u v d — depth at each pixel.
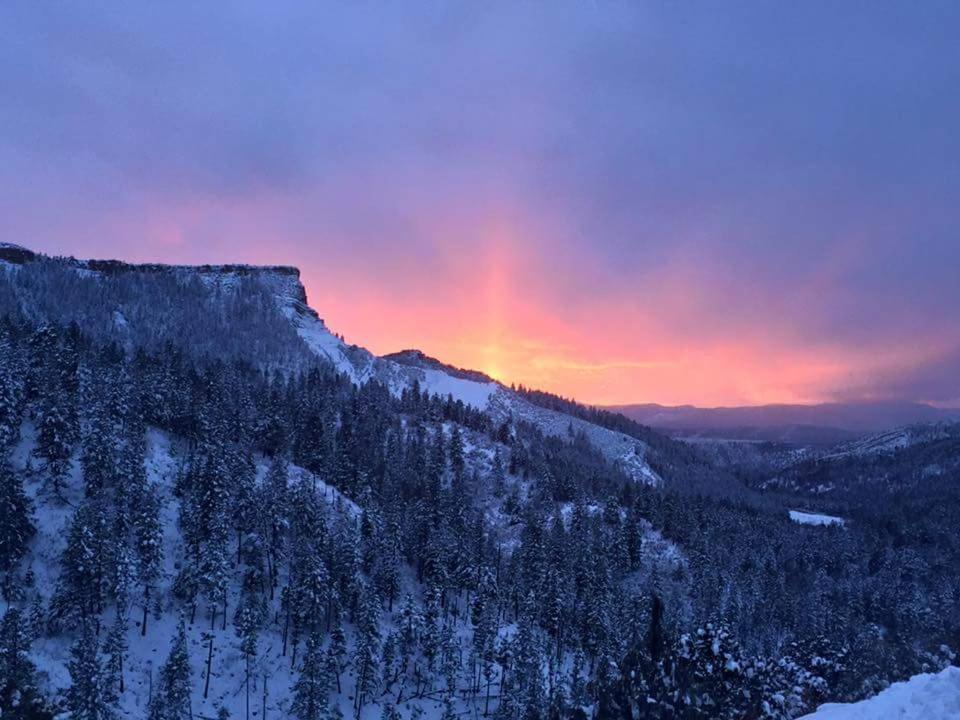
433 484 139.25
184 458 108.44
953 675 18.45
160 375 120.38
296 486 108.38
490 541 123.06
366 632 83.06
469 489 148.50
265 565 96.25
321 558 89.75
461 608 109.81
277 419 125.31
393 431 170.12
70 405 93.56
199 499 92.62
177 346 198.75
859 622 86.19
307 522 101.19
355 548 95.75
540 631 96.12
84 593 74.06
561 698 64.81
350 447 136.75
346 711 79.44
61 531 84.44
